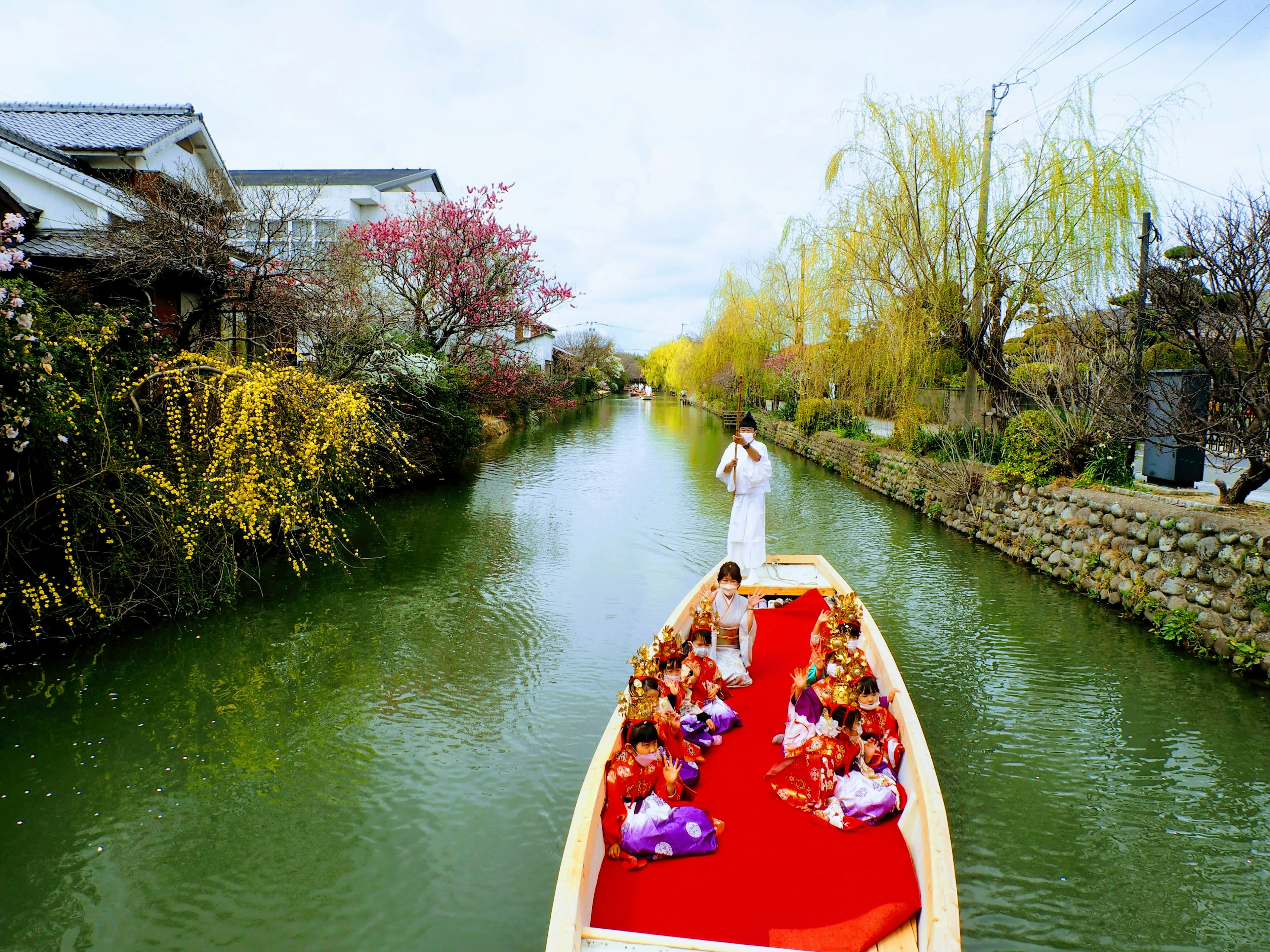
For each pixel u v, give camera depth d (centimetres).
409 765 559
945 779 541
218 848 466
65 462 698
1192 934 399
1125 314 1078
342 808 507
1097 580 921
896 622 848
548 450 2578
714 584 682
